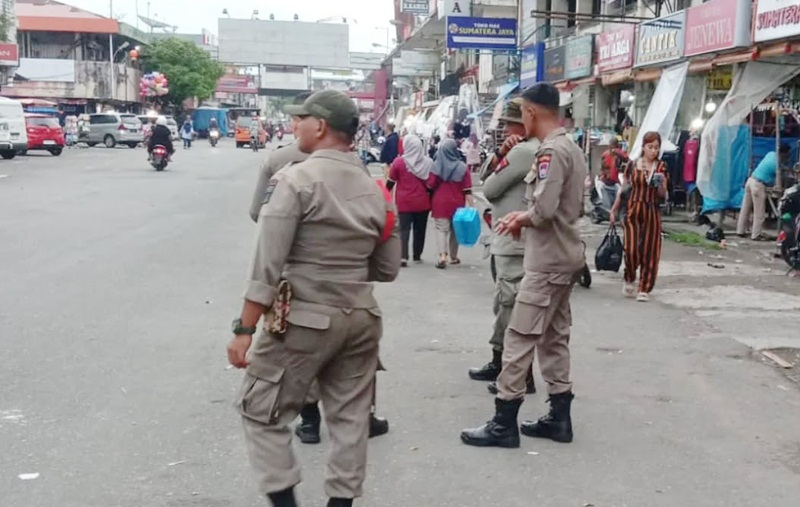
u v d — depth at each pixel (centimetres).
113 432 484
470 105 2723
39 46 6256
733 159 1311
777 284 948
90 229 1326
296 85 8456
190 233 1310
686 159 1441
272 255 313
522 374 467
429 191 1079
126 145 4750
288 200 315
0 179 2261
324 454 460
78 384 567
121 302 815
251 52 8112
